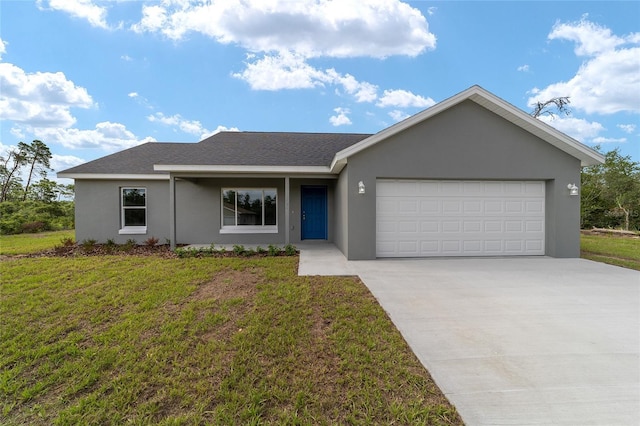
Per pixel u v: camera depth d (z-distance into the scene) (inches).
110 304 179.9
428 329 148.5
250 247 397.4
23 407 95.6
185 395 98.3
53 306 175.6
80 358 122.6
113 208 434.6
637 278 246.7
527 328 150.0
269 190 458.0
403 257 334.0
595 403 94.2
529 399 96.0
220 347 128.7
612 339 138.3
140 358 121.4
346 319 159.8
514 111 314.7
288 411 90.9
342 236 361.4
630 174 741.3
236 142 461.7
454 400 95.3
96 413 90.9
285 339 135.9
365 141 310.3
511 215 343.3
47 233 649.6
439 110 313.3
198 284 223.1
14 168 1161.4
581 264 302.5
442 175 324.5
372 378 106.7
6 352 127.7
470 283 231.0
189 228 446.3
